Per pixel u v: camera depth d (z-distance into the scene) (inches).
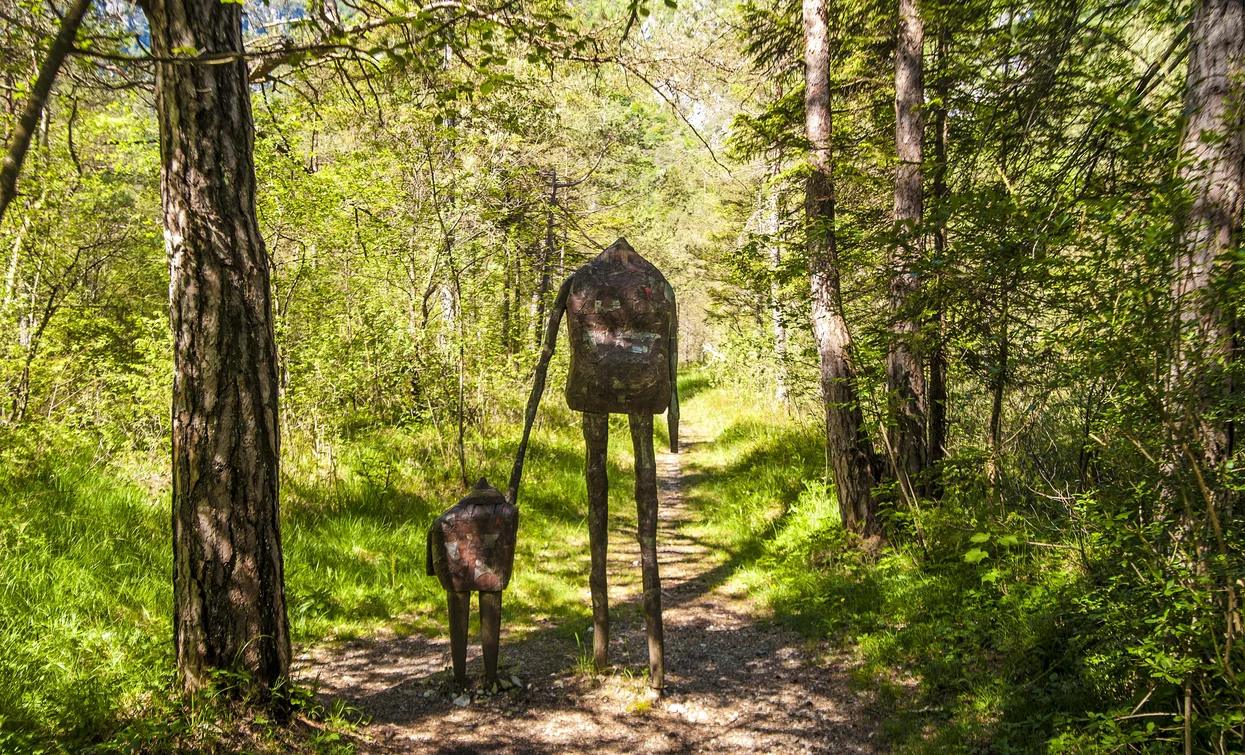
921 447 285.6
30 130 65.3
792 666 215.6
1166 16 223.9
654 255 1065.5
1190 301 117.6
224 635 151.5
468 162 433.1
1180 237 135.5
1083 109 231.0
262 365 156.1
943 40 306.7
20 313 346.0
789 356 419.8
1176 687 133.0
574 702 191.2
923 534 258.7
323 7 122.6
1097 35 224.5
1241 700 114.4
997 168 215.0
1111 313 125.9
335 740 158.6
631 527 389.7
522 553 326.3
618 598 283.4
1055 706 159.0
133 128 337.7
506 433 488.7
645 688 198.4
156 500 265.4
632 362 189.9
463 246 430.3
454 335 430.3
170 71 144.7
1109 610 143.2
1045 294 185.3
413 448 412.5
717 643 236.5
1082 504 157.6
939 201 204.1
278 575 159.3
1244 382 127.0
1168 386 126.6
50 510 228.1
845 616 237.9
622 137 639.8
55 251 395.2
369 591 264.4
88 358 400.8
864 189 364.5
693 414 848.9
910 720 173.6
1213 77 153.6
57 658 164.1
